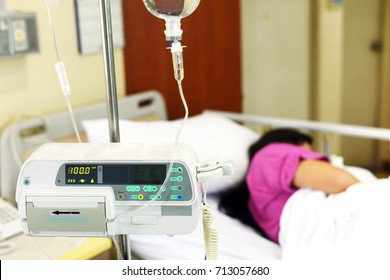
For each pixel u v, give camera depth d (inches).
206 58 101.5
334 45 130.9
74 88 78.0
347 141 155.1
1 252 49.9
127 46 85.7
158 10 30.5
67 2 74.5
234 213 70.4
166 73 93.7
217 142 72.4
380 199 55.5
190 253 58.3
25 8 68.8
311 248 56.9
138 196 29.9
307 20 128.5
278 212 65.1
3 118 69.3
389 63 151.1
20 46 66.2
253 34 119.2
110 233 30.3
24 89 71.2
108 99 33.3
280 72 127.4
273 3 121.3
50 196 29.8
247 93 122.0
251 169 68.3
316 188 62.9
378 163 160.1
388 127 156.6
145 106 89.4
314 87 133.4
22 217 30.5
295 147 66.9
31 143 69.4
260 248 62.6
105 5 31.6
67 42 75.7
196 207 30.6
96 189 29.8
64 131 73.7
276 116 130.3
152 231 30.9
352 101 154.9
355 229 54.3
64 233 30.6
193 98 100.5
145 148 31.6
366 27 149.8
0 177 67.3
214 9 101.0
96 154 30.7
